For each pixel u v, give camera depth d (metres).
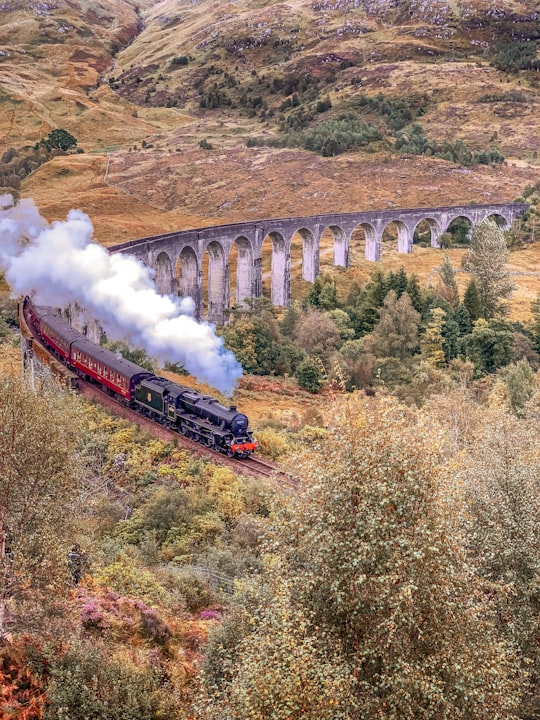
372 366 81.94
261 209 174.75
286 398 72.06
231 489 38.97
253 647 18.12
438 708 17.66
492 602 22.08
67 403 24.52
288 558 20.70
